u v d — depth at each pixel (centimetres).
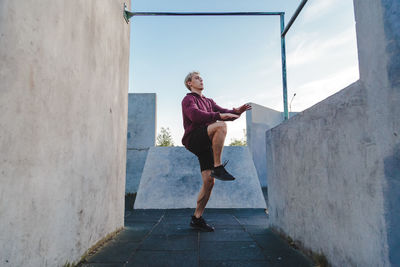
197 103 263
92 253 198
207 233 263
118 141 275
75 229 175
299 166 203
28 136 125
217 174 230
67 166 164
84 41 189
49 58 143
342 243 142
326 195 160
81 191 184
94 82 208
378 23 109
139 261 181
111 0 254
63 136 159
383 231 107
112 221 253
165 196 461
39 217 134
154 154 527
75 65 174
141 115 845
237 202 450
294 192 214
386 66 105
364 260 121
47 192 141
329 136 155
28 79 125
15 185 116
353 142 129
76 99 176
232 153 530
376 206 112
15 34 116
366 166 119
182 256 192
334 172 150
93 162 206
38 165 133
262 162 962
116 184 267
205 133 240
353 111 128
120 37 286
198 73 281
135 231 273
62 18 157
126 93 311
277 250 205
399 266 101
